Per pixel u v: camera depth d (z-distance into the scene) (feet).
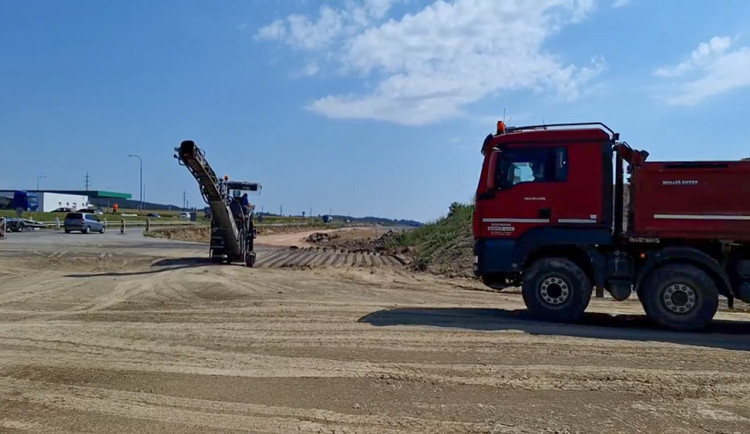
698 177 29.66
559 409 17.80
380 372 21.49
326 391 19.34
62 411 17.44
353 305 37.47
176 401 18.33
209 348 25.00
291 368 21.98
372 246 118.21
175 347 25.16
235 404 18.07
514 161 32.71
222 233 63.93
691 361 23.27
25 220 153.17
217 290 43.34
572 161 31.78
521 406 18.06
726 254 30.07
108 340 26.40
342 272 59.62
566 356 23.91
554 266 31.81
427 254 74.59
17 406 17.83
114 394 18.95
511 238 32.68
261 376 20.97
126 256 74.33
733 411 17.74
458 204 106.83
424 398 18.72
